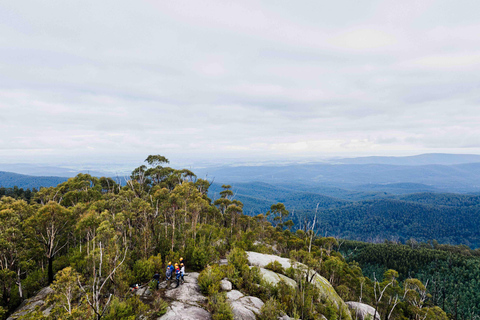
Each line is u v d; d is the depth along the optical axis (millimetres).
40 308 17234
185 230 31625
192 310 14406
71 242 35562
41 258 27797
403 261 136125
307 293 18750
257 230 62219
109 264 17188
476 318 85375
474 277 110938
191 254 23984
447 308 87688
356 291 50531
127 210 29531
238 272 20656
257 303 16672
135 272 18984
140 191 46125
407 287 52344
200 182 58406
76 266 21984
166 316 13562
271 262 25875
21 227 24672
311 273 23578
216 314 13656
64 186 45562
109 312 13500
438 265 127188
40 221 23391
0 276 20078
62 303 14070
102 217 24547
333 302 22016
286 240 67688
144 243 24203
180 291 17000
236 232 50312
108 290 16797
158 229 31578
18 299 21125
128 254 22422
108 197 40562
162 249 26312
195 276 20203
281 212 87688
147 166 59250
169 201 33688
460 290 103938
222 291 17453
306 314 17031
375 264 141625
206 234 33656
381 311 40531
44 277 24328
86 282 17906
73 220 29062
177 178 53781
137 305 14336
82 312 12828
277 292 18859
